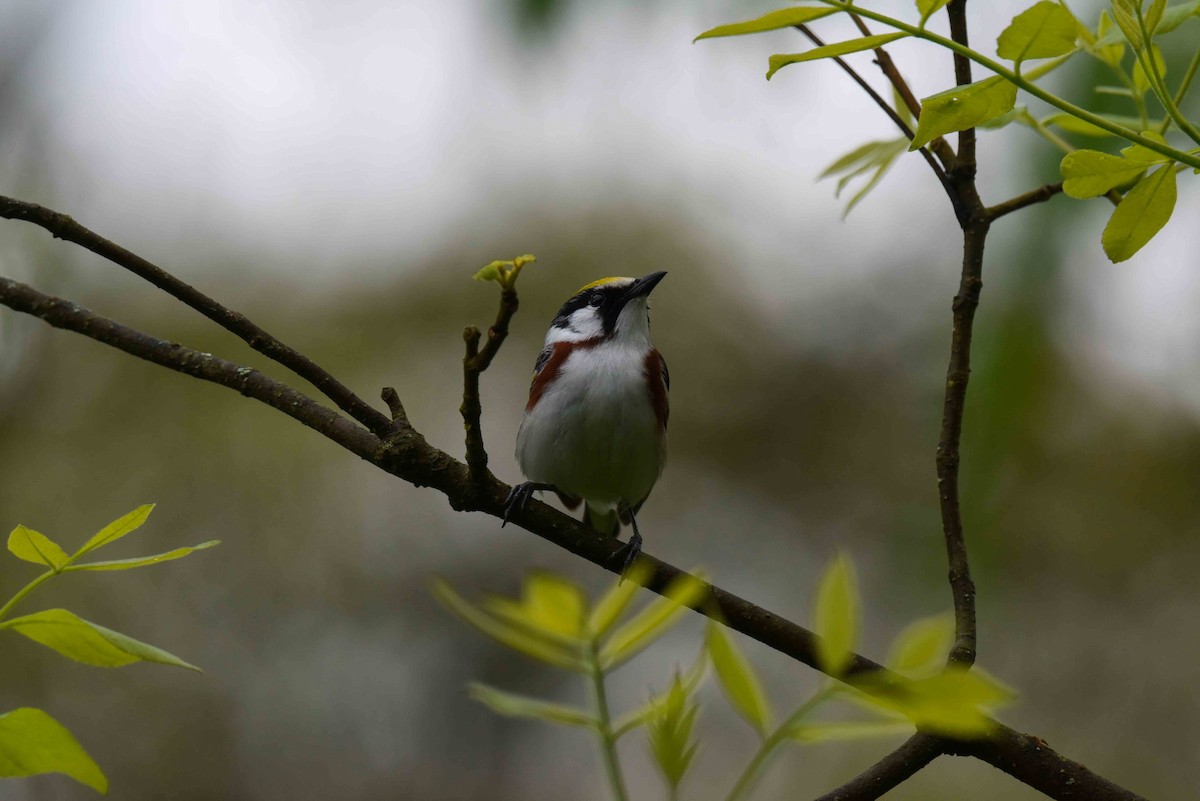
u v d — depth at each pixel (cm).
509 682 1488
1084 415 1116
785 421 1466
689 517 1487
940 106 372
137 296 1445
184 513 1392
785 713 1328
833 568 365
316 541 1427
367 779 1430
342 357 1440
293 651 1436
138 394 1411
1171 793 1188
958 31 512
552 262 1468
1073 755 1217
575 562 1466
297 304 1471
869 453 1429
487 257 1470
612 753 393
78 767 341
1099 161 381
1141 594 1245
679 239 1488
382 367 1443
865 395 1440
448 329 1468
